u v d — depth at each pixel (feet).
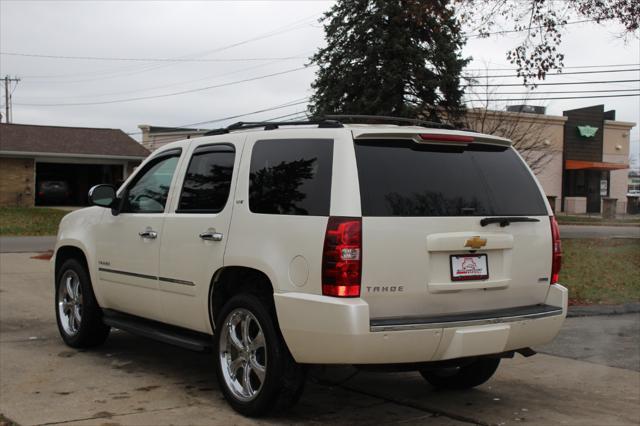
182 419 16.49
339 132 15.80
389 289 15.10
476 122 107.76
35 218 95.09
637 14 37.63
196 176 19.34
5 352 23.04
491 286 16.49
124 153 137.18
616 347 25.58
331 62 93.30
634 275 44.78
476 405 18.63
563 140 158.40
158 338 19.76
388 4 86.94
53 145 132.57
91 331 22.98
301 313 15.17
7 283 38.29
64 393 18.48
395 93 90.27
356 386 20.33
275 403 16.35
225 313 17.37
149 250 20.10
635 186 337.31
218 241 17.66
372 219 15.02
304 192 15.88
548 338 17.49
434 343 15.21
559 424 17.20
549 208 18.12
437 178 16.26
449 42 88.69
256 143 17.67
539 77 41.11
